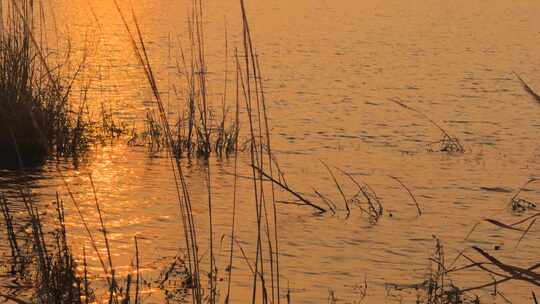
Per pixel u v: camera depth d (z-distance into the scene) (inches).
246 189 1700.3
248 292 1154.0
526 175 1893.5
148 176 1766.7
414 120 2539.4
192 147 2032.5
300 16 6067.9
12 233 1244.5
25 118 1847.9
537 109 2743.6
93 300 1076.5
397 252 1352.1
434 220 1534.2
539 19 6067.9
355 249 1360.7
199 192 1663.4
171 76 3196.4
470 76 3474.4
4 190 1601.9
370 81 3307.1
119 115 2425.0
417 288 1192.8
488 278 1246.3
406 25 5565.9
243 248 1343.5
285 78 3312.0
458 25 5620.1
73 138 1923.0
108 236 1373.0
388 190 1742.1
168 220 1473.9
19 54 1865.2
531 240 1425.9
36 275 1131.9
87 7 6190.9
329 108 2704.2
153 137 2078.0
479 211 1601.9
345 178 1833.2
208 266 1251.8
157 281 1171.9
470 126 2464.3
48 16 5187.0
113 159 1899.6
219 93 2891.2
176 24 5364.2
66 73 2967.5
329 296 1154.7
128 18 5615.2
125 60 3543.3
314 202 1630.2
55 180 1697.8
